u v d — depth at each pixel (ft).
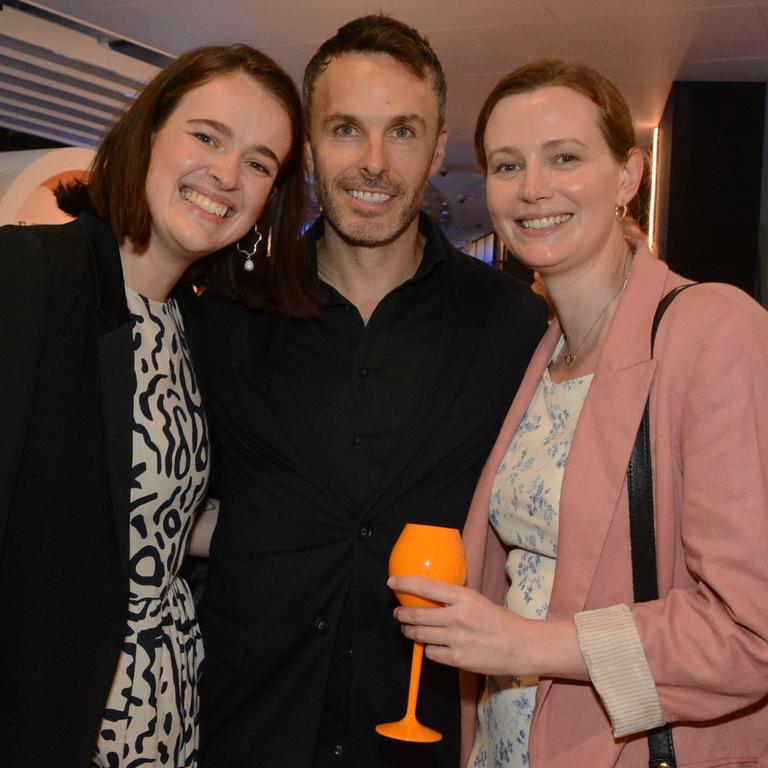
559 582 5.35
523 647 4.89
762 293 26.32
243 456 7.25
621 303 5.56
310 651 6.88
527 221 5.84
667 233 26.63
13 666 5.47
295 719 6.84
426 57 7.40
